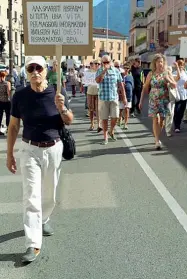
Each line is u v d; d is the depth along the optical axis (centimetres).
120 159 858
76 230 493
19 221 527
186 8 3575
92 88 1214
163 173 744
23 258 411
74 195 626
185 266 405
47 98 427
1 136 1153
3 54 3659
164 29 4278
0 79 1174
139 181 696
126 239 466
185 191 639
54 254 432
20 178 727
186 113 1349
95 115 1310
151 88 930
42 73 423
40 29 489
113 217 534
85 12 488
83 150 952
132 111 1520
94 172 759
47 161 432
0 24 7175
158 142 947
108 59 999
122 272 394
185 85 1059
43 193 454
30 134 427
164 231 488
